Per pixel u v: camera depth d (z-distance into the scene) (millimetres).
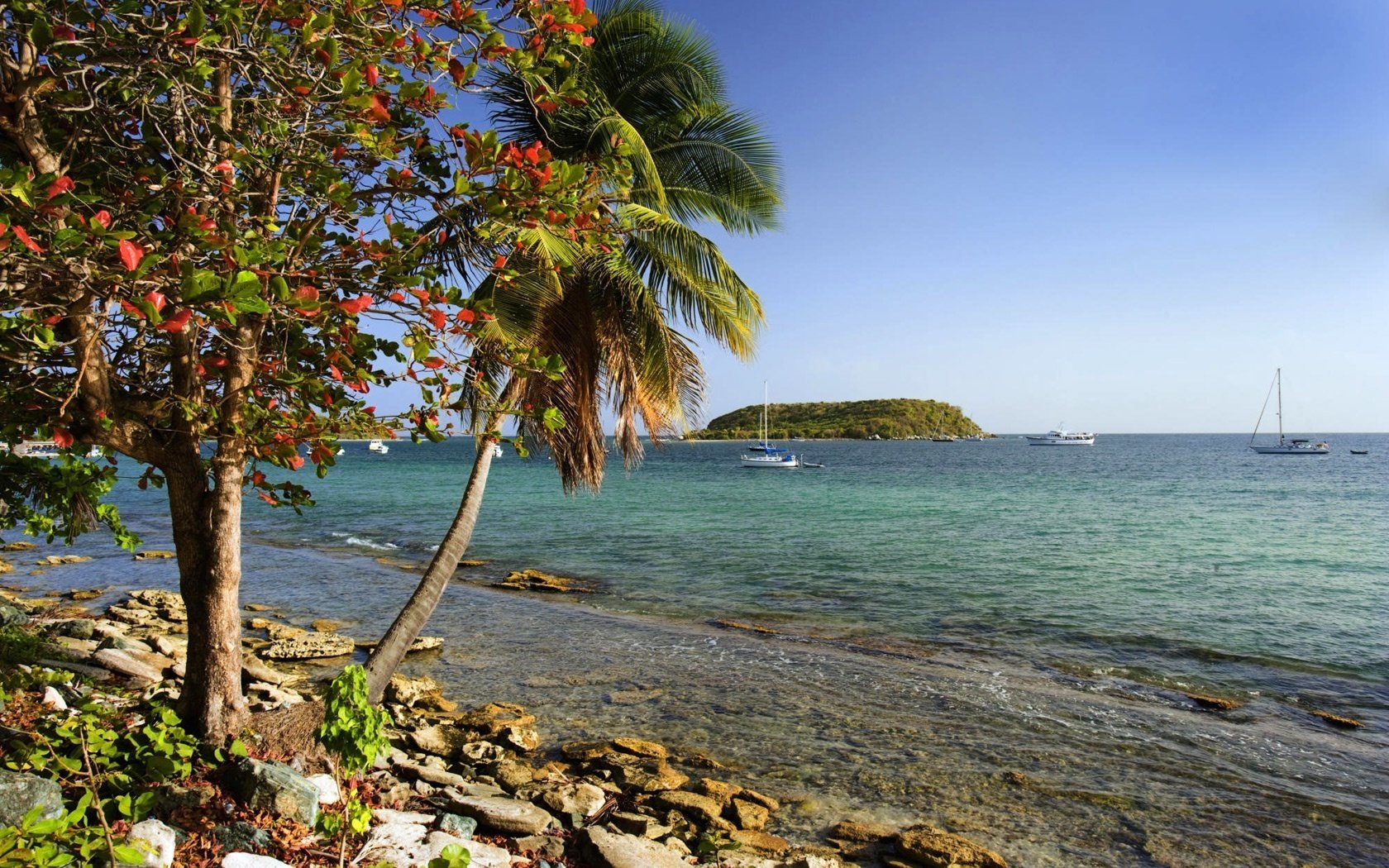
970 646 14336
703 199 11297
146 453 5551
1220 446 193000
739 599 18438
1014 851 7000
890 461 110750
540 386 8789
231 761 5336
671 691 11336
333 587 19078
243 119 5355
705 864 6223
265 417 4668
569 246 7645
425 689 10789
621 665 12617
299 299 3762
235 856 4199
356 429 4801
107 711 5645
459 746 8578
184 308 3143
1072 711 10766
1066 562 23938
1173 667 13078
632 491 55344
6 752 4766
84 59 4344
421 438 4898
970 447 184750
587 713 10312
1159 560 24375
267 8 4398
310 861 4629
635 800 7566
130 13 3949
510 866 5496
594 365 9648
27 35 3795
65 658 9586
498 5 5227
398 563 23078
